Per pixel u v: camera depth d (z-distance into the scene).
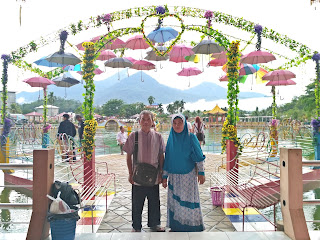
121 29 6.75
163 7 6.63
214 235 3.50
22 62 9.26
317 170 8.52
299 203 3.43
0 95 9.01
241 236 3.46
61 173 8.67
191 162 3.84
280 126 14.33
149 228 4.30
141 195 4.01
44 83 10.22
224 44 6.65
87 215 5.12
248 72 9.44
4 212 6.26
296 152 3.43
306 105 39.62
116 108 133.12
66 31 6.71
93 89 6.48
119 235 3.50
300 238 3.31
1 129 8.94
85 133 6.25
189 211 3.79
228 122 6.61
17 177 8.11
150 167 3.87
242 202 4.38
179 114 3.81
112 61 8.95
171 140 3.87
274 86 11.52
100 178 5.92
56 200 3.21
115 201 6.02
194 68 11.99
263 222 4.85
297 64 8.16
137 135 3.95
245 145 9.22
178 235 3.50
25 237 3.40
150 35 7.29
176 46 8.64
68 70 10.81
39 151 3.39
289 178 3.44
